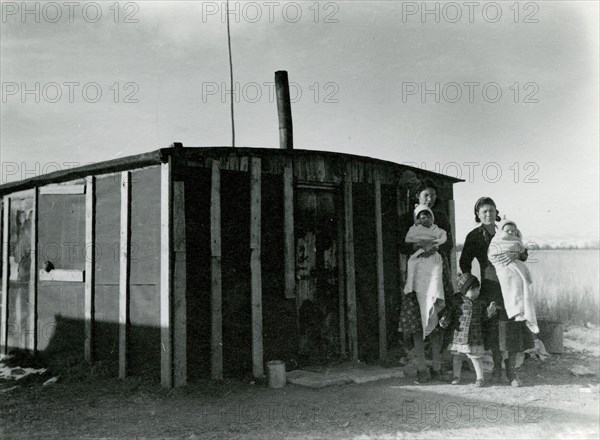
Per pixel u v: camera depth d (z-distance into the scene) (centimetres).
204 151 645
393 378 665
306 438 443
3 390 650
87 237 724
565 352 841
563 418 485
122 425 495
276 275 701
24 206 863
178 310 614
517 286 599
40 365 765
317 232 758
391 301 826
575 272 1339
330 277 769
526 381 639
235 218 670
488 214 635
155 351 633
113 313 690
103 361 696
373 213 809
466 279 610
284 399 570
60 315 770
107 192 709
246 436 452
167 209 618
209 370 640
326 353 754
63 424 504
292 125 879
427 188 661
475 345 603
